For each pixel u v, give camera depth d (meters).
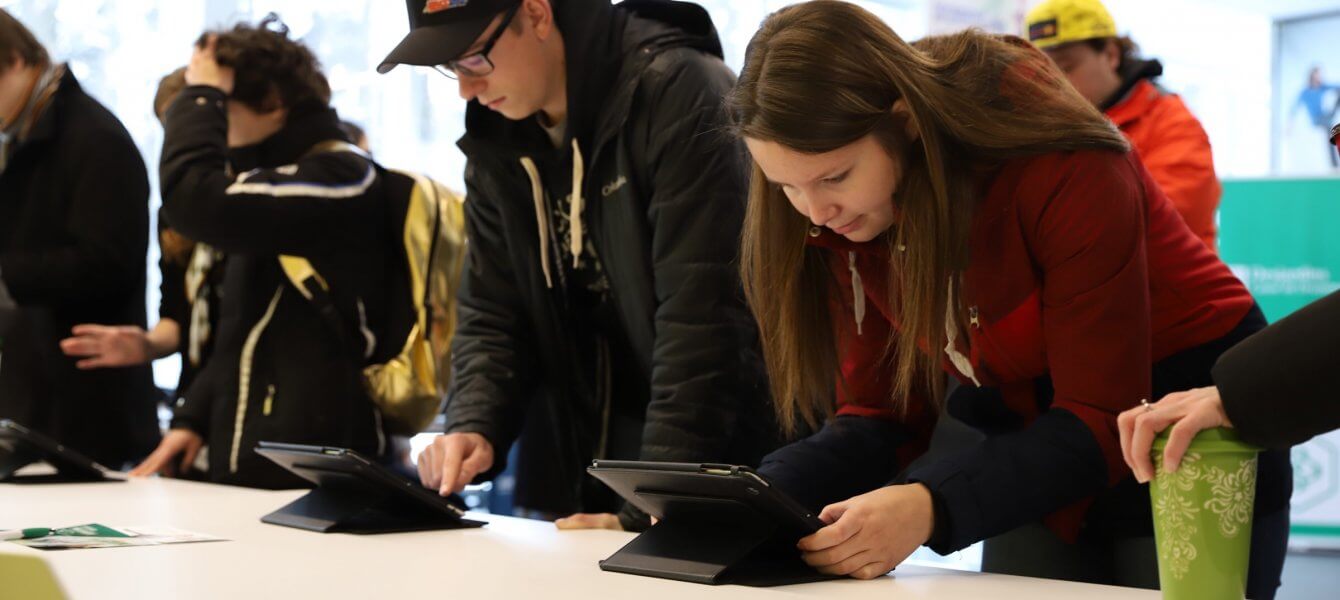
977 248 1.24
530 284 1.84
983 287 1.27
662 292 1.64
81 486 2.05
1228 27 7.38
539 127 1.80
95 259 2.56
